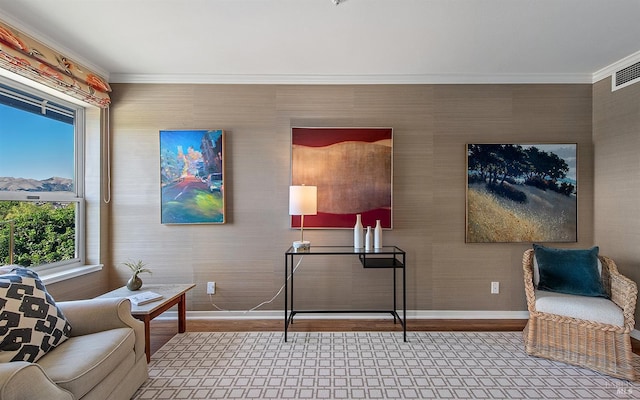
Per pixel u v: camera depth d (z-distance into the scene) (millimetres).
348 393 1924
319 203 3129
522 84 3148
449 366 2229
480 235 3131
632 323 2080
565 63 2885
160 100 3131
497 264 3148
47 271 2625
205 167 3104
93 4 2000
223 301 3158
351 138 3121
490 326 2949
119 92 3117
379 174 3119
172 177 3102
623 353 2070
